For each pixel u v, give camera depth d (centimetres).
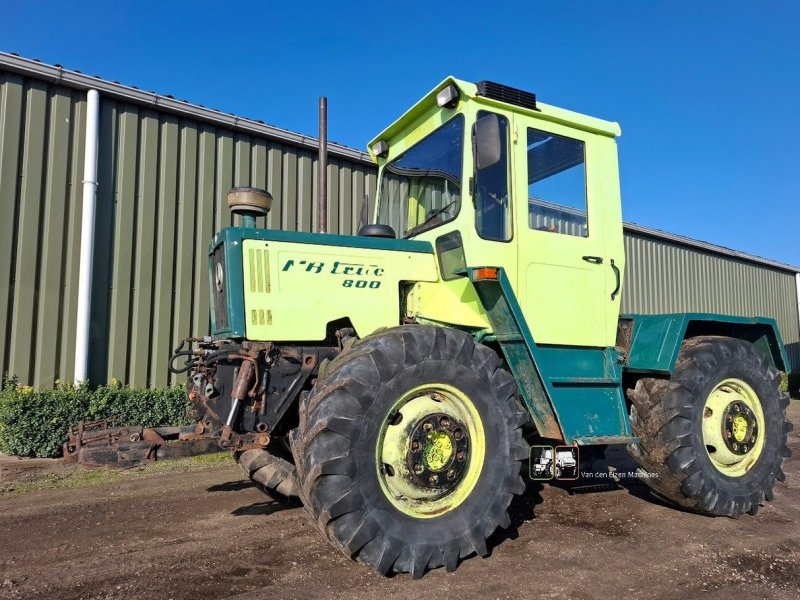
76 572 310
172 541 358
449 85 375
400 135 455
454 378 314
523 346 358
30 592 286
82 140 723
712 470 399
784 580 298
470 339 330
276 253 342
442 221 388
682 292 1525
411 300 382
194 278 801
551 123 407
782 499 462
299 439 295
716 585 290
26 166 682
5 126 670
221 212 828
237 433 321
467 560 322
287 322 336
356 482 281
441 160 398
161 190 778
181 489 489
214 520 401
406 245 379
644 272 1430
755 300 1762
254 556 331
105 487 499
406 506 300
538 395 364
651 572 307
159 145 782
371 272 363
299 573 305
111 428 350
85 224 704
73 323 703
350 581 293
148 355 755
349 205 960
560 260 395
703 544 351
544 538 360
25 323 672
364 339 316
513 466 324
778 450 433
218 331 357
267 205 385
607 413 384
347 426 282
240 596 277
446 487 308
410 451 299
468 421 321
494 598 273
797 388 1464
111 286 733
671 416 392
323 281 349
